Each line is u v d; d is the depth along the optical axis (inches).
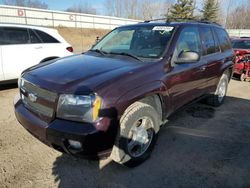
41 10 1195.3
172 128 164.4
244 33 1777.8
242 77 327.9
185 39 147.8
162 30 147.1
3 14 1093.1
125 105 102.1
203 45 167.6
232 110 203.9
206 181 112.2
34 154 128.4
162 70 124.3
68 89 98.0
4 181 107.7
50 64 130.1
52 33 267.1
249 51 321.4
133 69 114.0
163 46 135.3
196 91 161.8
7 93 230.7
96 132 94.7
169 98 130.6
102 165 121.0
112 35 166.7
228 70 214.8
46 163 121.3
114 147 105.6
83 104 94.9
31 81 112.3
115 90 99.9
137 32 153.6
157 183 109.9
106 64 121.2
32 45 245.6
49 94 101.7
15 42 235.1
